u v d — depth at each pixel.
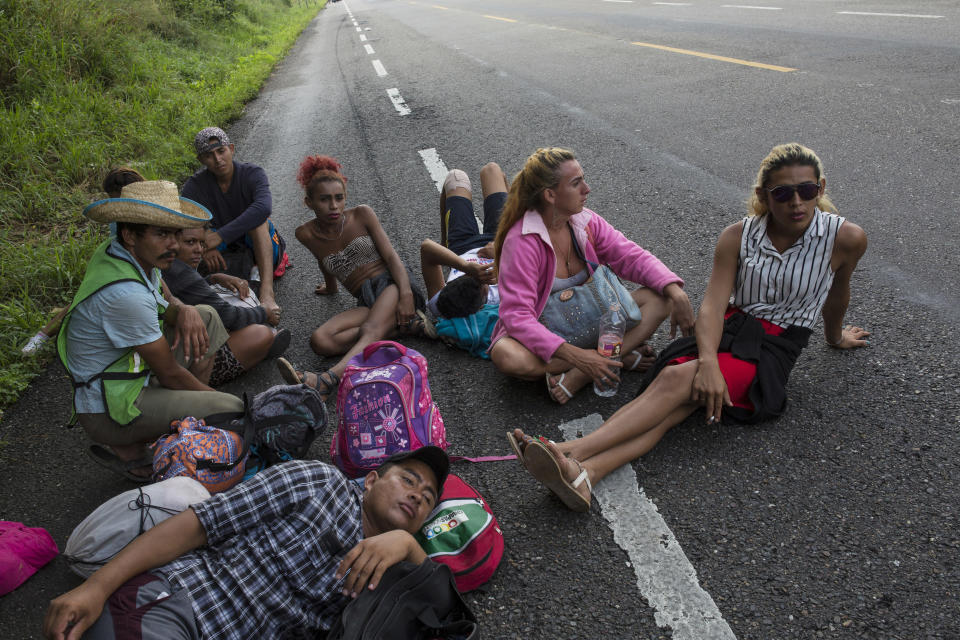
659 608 2.29
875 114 6.46
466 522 2.43
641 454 2.87
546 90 9.55
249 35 19.27
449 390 3.63
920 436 2.82
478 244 4.44
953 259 3.98
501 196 4.55
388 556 2.09
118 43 10.69
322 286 4.91
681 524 2.60
